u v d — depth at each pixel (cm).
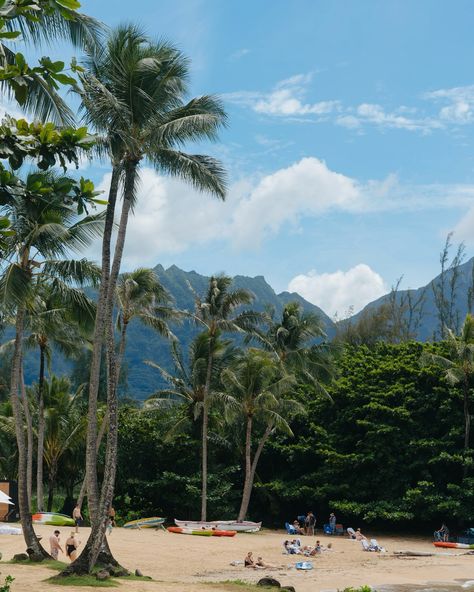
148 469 5722
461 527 5338
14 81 756
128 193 2391
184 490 5481
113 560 2317
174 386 5750
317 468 5822
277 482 5747
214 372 5441
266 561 3431
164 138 2389
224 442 5700
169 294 4919
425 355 5503
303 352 5606
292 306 5725
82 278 2661
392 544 4828
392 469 5372
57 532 2709
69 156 818
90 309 2738
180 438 5562
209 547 3809
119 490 5728
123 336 4688
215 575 2867
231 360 5466
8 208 1480
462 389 5388
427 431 5441
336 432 5838
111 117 2258
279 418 5244
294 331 5659
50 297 3447
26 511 2522
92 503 2250
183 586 2153
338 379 6022
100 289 2328
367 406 5478
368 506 5281
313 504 5800
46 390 5497
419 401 5528
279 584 2364
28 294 2317
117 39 2347
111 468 2219
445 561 3662
